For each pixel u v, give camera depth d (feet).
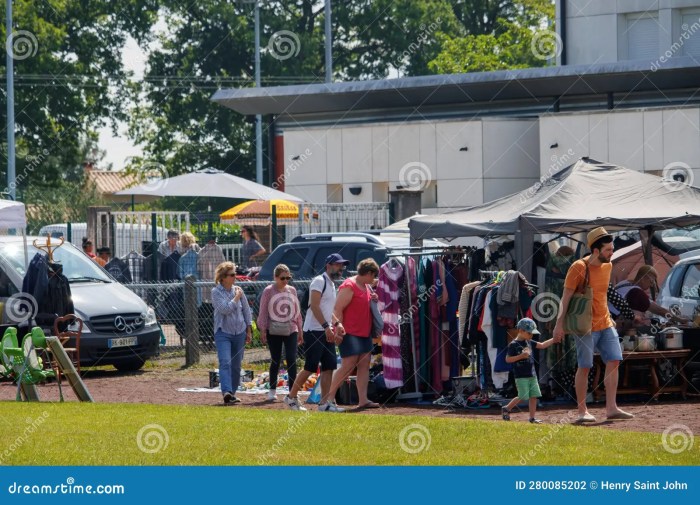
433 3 208.74
